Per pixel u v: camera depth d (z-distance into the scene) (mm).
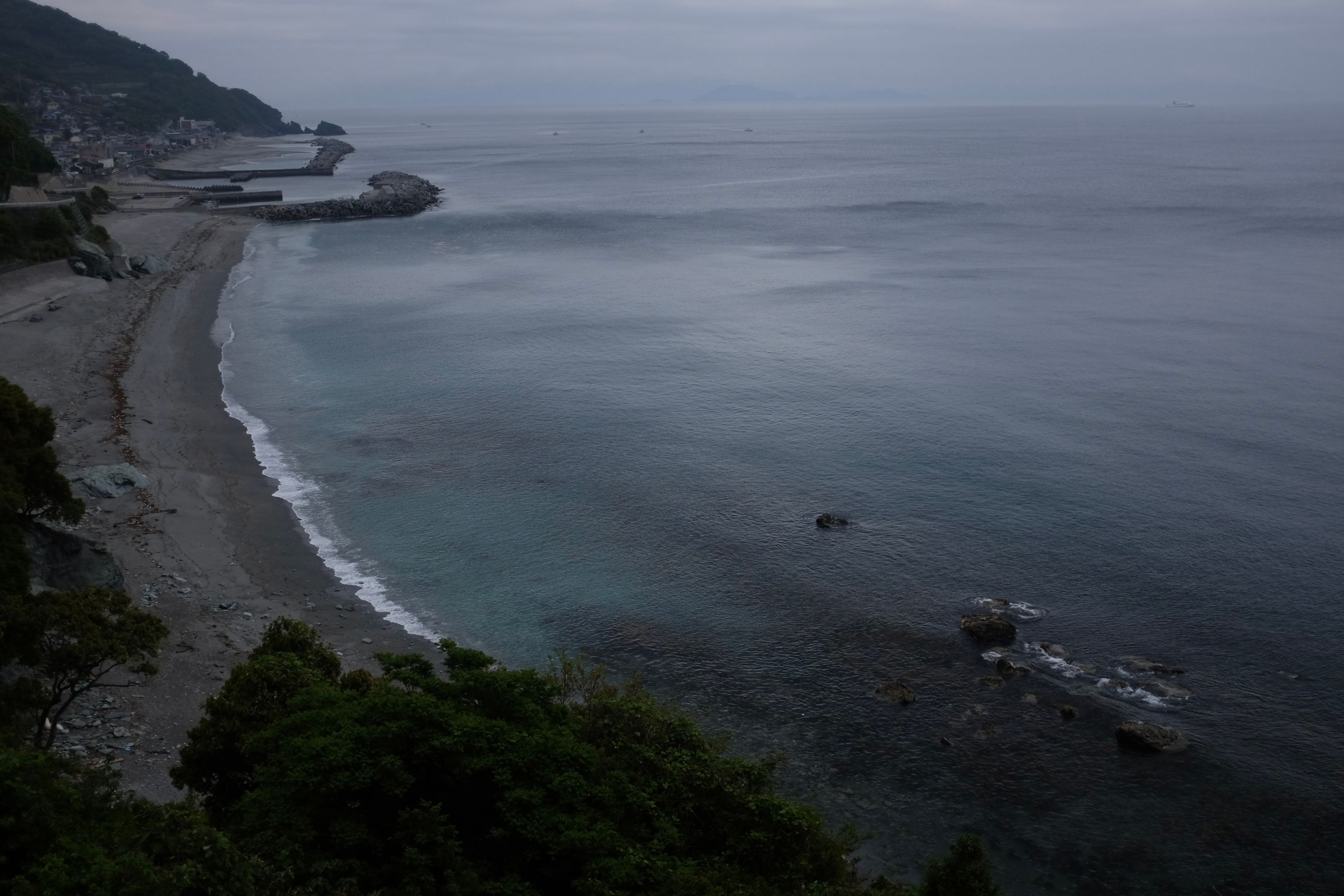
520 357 77312
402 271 112875
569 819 22062
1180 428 60812
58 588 37438
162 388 67000
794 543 47906
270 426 61688
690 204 177875
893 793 32281
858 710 36312
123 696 33438
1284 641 39750
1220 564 45188
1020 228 145875
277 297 97750
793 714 36125
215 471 53938
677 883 21562
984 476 54656
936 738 34781
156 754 30719
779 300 98500
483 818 22516
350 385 70062
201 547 45250
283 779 21656
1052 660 38844
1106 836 30422
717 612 42375
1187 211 159625
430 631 40562
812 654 39625
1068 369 73188
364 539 47875
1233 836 30359
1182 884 28656
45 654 28594
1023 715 35906
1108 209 163875
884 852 29781
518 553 47000
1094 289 101750
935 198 184250
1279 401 65312
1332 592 42750
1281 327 84188
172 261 113000
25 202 106000
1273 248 124188
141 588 40750
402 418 63875
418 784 22453
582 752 23766
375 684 27719
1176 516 49531
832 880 25328
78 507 40250
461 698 24875
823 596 43500
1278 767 33094
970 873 22797
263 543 46469
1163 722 35281
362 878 20094
